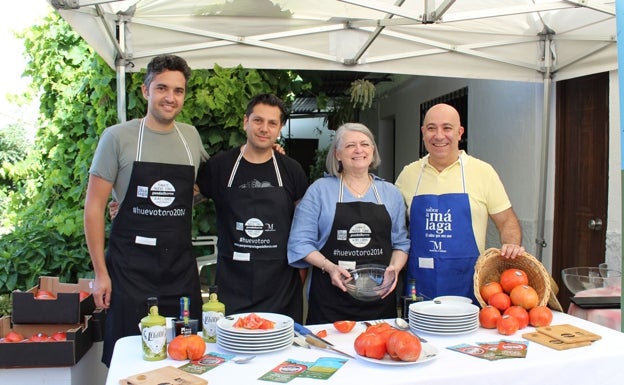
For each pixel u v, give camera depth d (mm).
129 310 2846
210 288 2246
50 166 5371
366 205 2912
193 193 3049
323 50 4262
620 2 2250
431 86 8000
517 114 5551
